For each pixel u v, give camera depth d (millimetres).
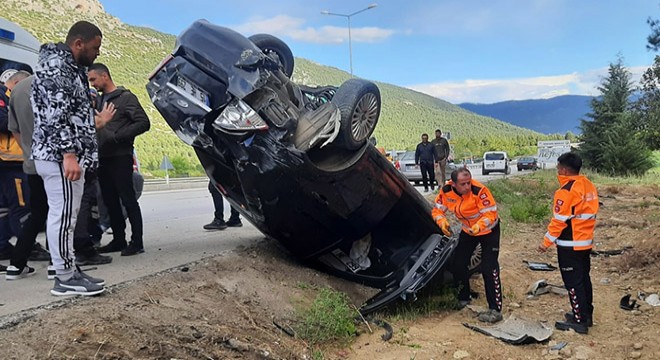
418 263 5645
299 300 4832
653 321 5117
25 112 4332
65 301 3686
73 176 3740
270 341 3941
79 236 4898
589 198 4852
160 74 4605
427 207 5883
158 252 5691
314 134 4484
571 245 4871
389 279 5734
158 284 4309
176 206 12203
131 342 3295
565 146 47594
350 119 4605
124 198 5422
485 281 5301
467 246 5488
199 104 4414
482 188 5277
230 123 4332
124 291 4047
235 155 4512
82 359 3008
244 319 4145
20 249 4359
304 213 5035
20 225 5297
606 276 6859
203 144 4516
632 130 30391
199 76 4473
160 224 8375
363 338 4625
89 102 4000
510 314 5410
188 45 4523
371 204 5219
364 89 4684
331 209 5012
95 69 5211
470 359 4254
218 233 7219
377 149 5180
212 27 4652
